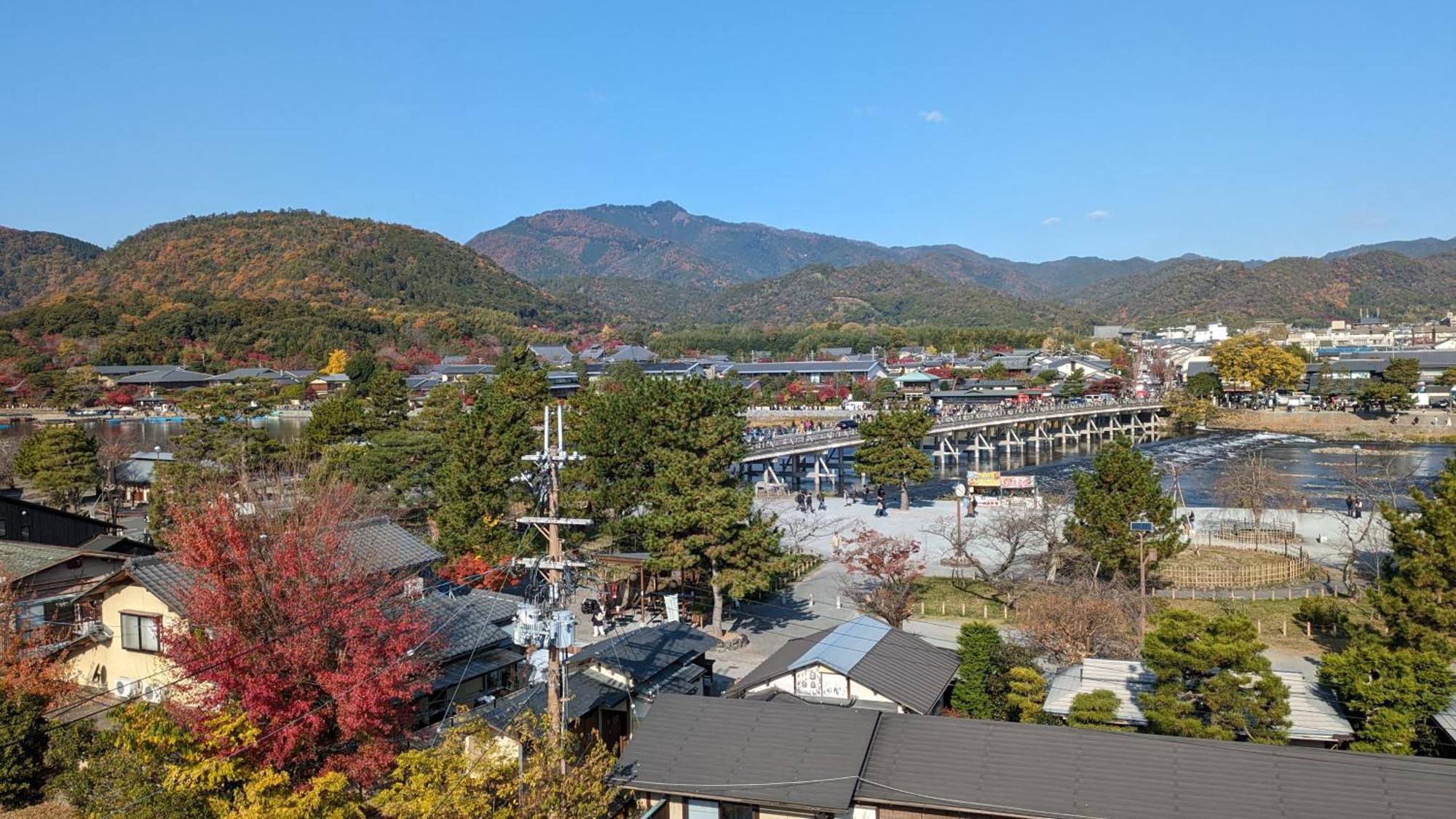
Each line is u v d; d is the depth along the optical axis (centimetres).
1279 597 5119
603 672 3186
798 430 12000
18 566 4084
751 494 4344
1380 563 5409
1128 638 3891
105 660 3559
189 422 8119
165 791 2311
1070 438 14112
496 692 3569
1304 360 16500
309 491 5416
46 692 3116
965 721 2497
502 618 3778
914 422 7844
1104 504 4744
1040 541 5916
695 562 4178
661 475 4447
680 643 3562
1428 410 14238
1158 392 16288
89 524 5625
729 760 2414
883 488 8775
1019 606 4584
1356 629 3566
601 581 4588
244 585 2509
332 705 2473
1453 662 3559
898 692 2895
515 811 2192
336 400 10100
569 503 5256
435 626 3434
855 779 2284
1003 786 2228
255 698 2398
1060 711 2905
